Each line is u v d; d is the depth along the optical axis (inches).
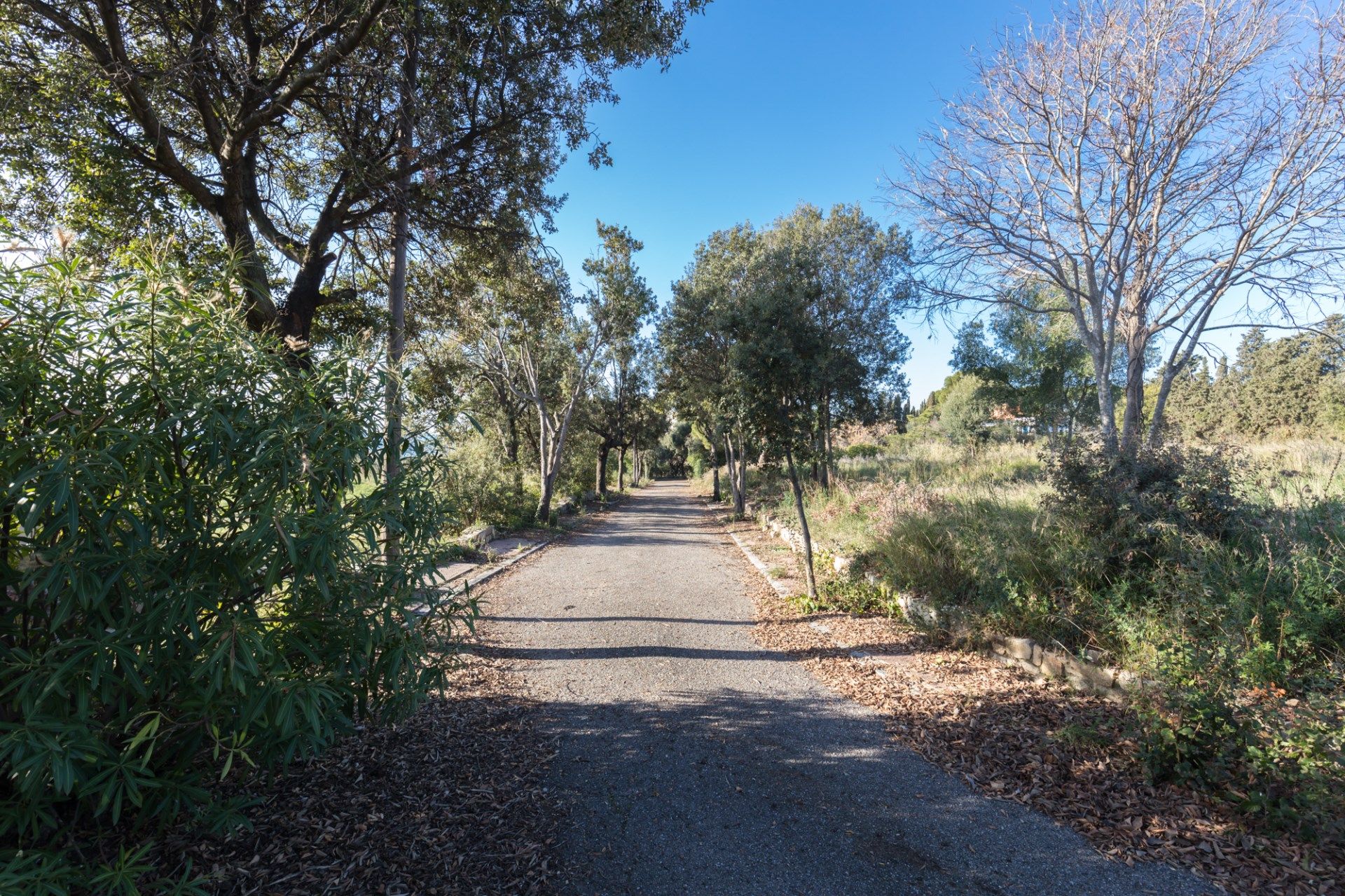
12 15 214.8
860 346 666.8
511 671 231.5
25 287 92.0
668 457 3002.0
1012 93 450.0
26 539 85.0
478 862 116.8
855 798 143.2
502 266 342.6
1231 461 223.3
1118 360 775.1
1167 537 212.1
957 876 114.7
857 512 472.1
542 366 845.2
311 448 108.0
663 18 290.2
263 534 95.4
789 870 116.5
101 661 85.4
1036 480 390.0
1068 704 186.4
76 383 91.9
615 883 111.7
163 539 98.0
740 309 333.7
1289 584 181.2
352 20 240.5
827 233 701.9
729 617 315.6
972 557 273.6
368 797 138.4
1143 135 415.2
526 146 299.0
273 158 315.9
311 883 108.1
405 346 324.8
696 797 143.2
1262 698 147.6
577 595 367.9
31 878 78.1
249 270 243.6
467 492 622.2
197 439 96.8
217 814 103.6
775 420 327.6
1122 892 109.4
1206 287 431.2
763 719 189.2
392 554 128.5
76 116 224.8
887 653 251.4
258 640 94.4
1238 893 107.7
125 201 237.8
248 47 251.9
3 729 84.4
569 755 163.8
